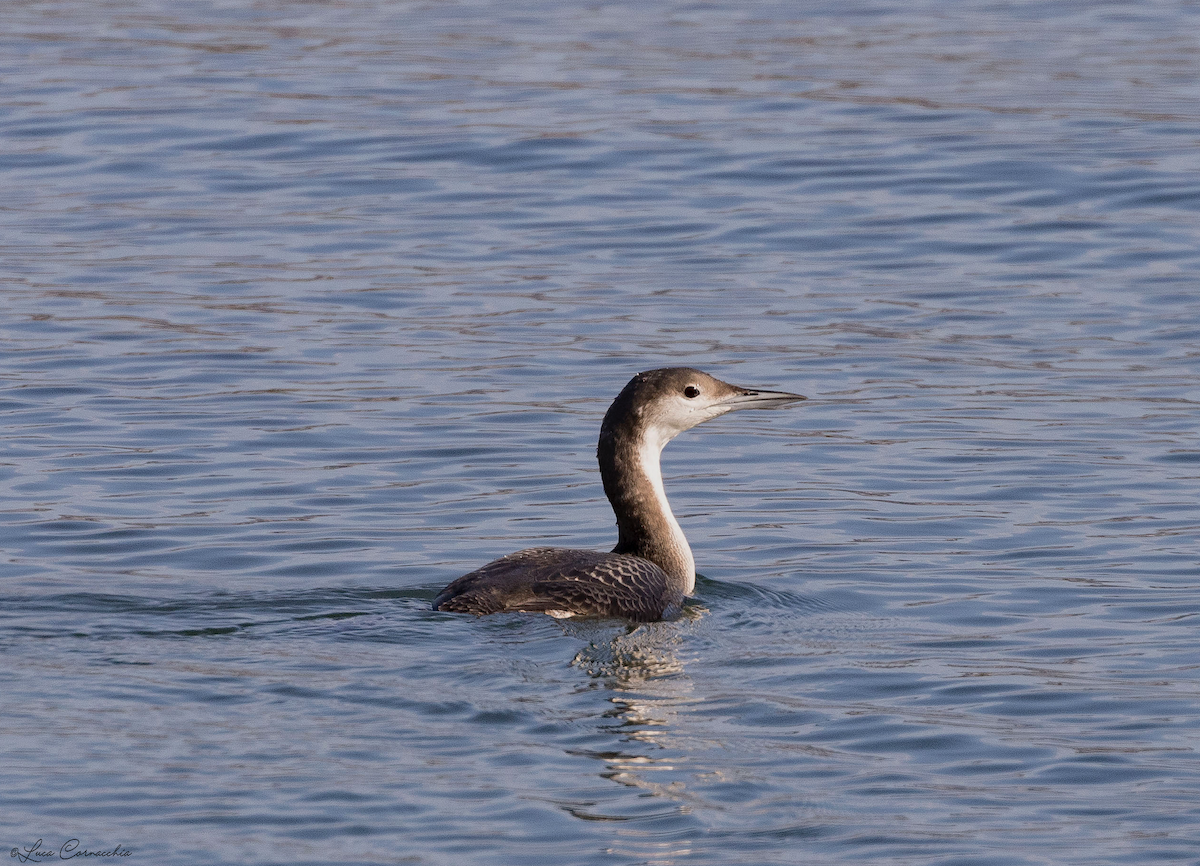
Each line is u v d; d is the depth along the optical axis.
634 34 35.81
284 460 15.86
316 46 34.59
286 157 26.66
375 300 20.48
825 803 8.79
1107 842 8.38
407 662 10.59
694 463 16.27
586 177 25.59
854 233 22.97
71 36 35.41
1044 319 19.72
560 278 21.28
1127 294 20.48
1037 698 10.41
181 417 16.92
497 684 10.28
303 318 19.89
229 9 38.88
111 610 11.79
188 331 19.42
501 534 14.22
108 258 21.97
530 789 8.82
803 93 30.33
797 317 19.86
